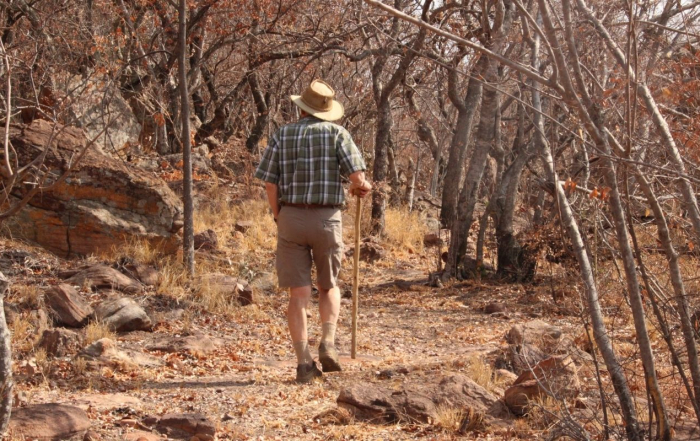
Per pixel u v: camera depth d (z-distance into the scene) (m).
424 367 6.12
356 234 6.40
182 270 9.12
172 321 7.79
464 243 11.94
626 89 3.55
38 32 11.94
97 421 4.45
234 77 20.14
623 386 3.88
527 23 4.53
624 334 6.50
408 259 13.81
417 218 16.41
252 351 6.99
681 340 4.95
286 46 17.25
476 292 10.83
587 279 4.05
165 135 16.14
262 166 5.61
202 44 15.91
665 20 6.01
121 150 14.30
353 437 4.41
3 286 3.70
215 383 5.66
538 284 11.09
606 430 3.96
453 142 16.59
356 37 14.88
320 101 5.67
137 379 5.64
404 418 4.69
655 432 4.07
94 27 14.45
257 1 14.44
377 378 5.80
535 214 12.18
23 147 8.93
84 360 5.84
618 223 3.62
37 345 6.25
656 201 3.72
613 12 5.37
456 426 4.54
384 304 9.90
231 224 12.83
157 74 16.02
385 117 14.49
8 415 3.69
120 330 7.26
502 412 4.78
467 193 11.84
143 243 9.47
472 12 11.09
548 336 6.25
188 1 14.67
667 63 5.52
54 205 9.09
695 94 5.05
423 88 18.81
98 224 9.22
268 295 9.52
